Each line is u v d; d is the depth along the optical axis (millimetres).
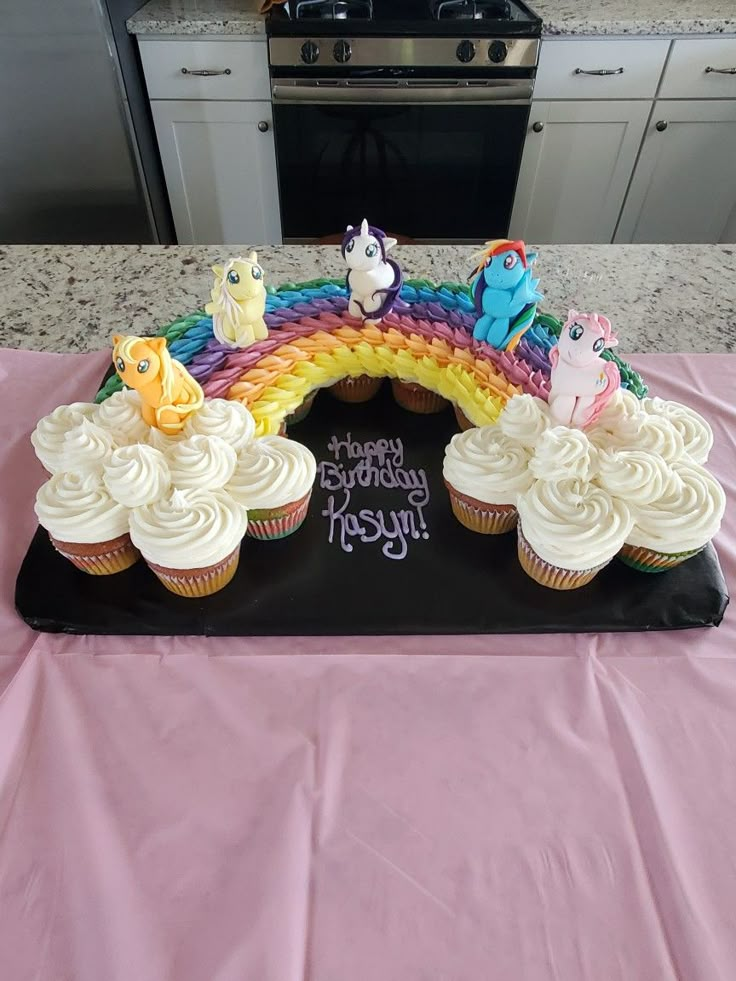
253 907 559
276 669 719
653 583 795
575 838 606
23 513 875
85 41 1869
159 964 533
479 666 724
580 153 2230
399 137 2102
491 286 893
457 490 820
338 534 852
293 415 974
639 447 803
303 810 616
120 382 933
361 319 986
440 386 922
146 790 628
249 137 2186
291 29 1900
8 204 2219
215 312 941
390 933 550
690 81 2074
